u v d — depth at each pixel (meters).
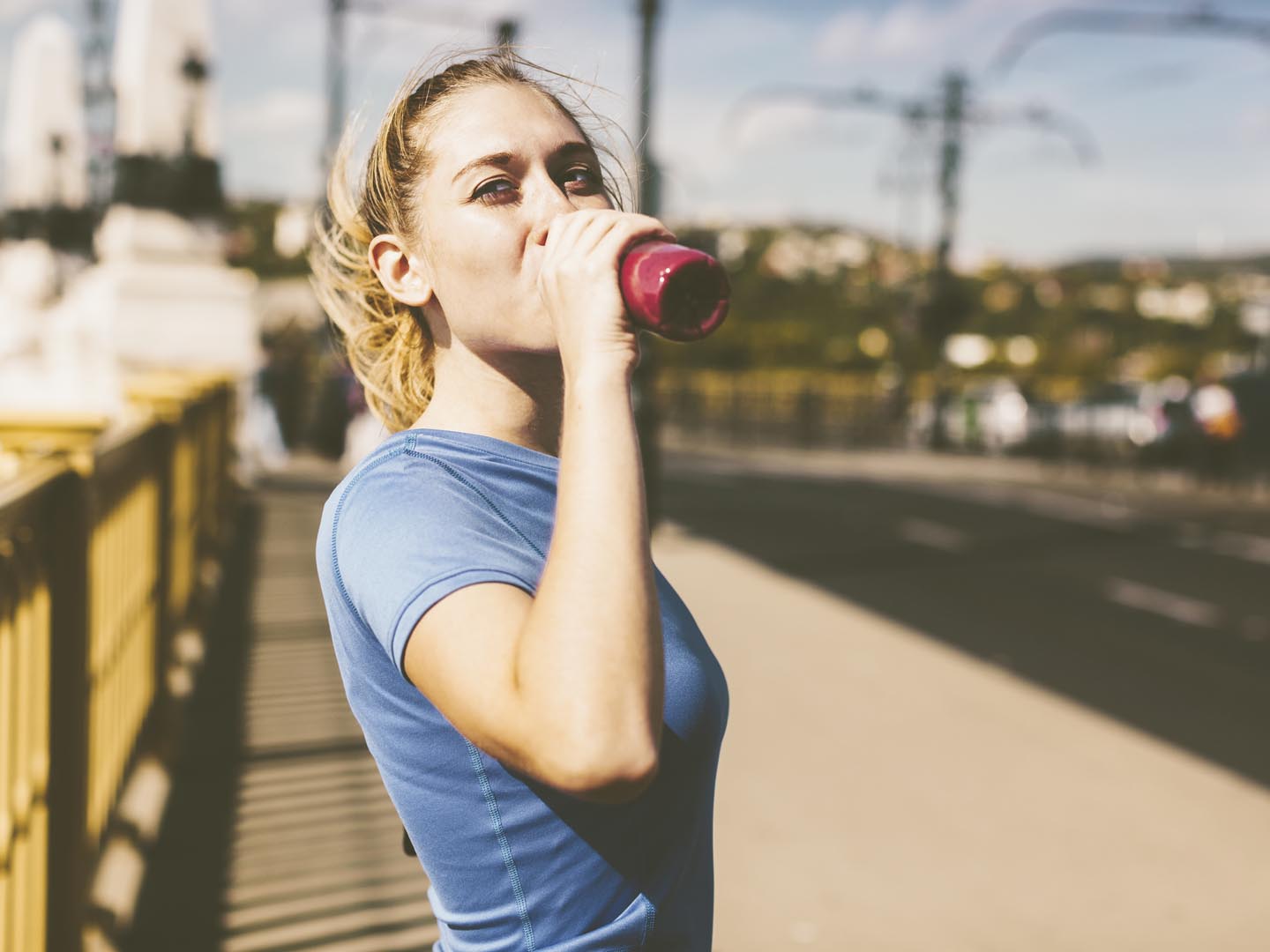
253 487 12.62
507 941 0.95
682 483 16.59
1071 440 24.64
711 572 8.88
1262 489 18.92
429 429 1.02
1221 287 85.19
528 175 1.01
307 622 6.44
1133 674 6.45
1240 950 3.29
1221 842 4.08
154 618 4.30
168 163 12.78
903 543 11.08
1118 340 71.00
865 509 13.95
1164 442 22.31
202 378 7.57
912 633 7.16
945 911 3.50
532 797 0.93
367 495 0.97
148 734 4.23
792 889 3.62
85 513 2.59
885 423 31.91
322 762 4.35
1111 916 3.50
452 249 1.00
